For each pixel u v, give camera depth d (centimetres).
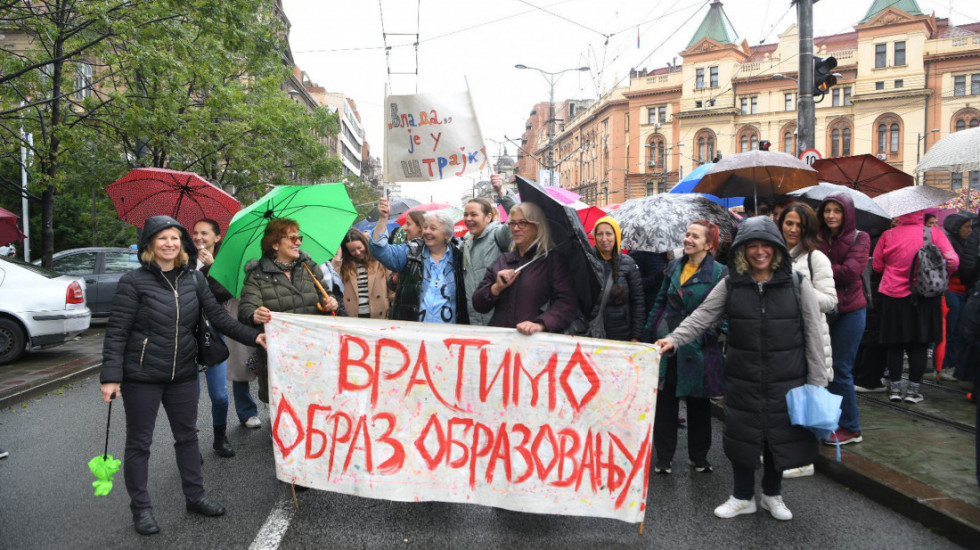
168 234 351
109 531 352
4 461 482
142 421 350
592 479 347
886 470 409
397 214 1043
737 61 5703
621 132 6375
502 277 374
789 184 650
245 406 568
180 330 355
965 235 684
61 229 2152
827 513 376
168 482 430
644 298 531
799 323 352
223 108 1462
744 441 354
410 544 334
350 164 9175
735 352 358
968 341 363
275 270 423
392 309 464
